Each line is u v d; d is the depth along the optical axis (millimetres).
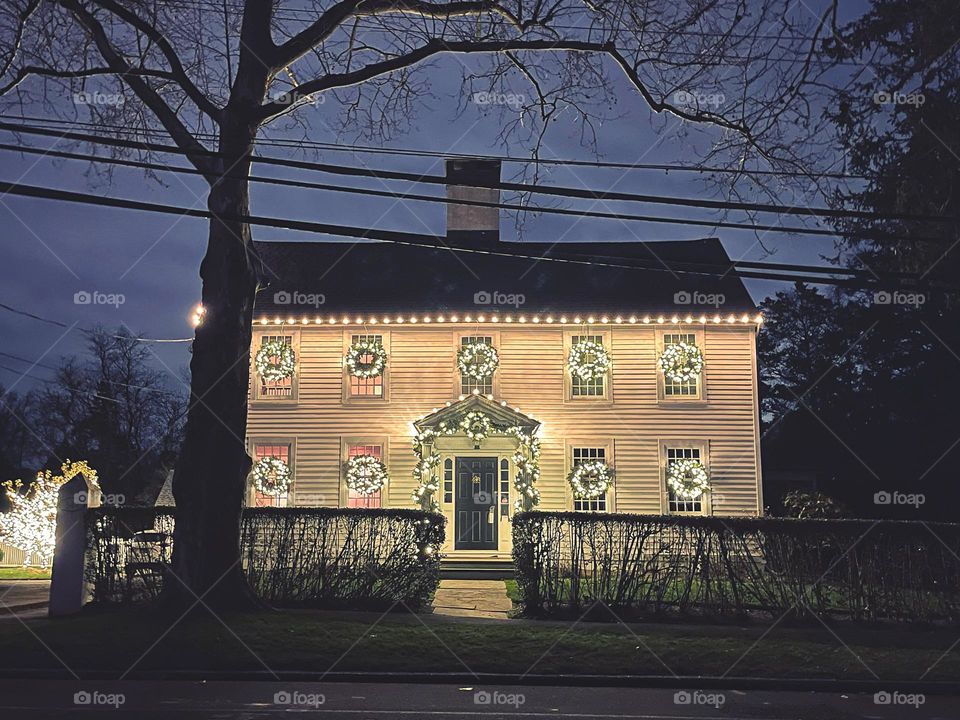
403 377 25500
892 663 12742
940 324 30984
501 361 25500
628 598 16109
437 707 10133
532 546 16312
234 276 15016
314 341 25781
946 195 17516
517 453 24641
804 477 33406
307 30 16109
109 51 15422
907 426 32844
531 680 11781
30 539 26516
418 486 24656
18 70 16234
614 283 27297
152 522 16578
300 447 25250
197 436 14625
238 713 9547
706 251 28969
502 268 28188
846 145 16828
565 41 16125
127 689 10969
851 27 16641
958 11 16094
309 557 16438
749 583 16203
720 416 25062
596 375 25125
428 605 17094
